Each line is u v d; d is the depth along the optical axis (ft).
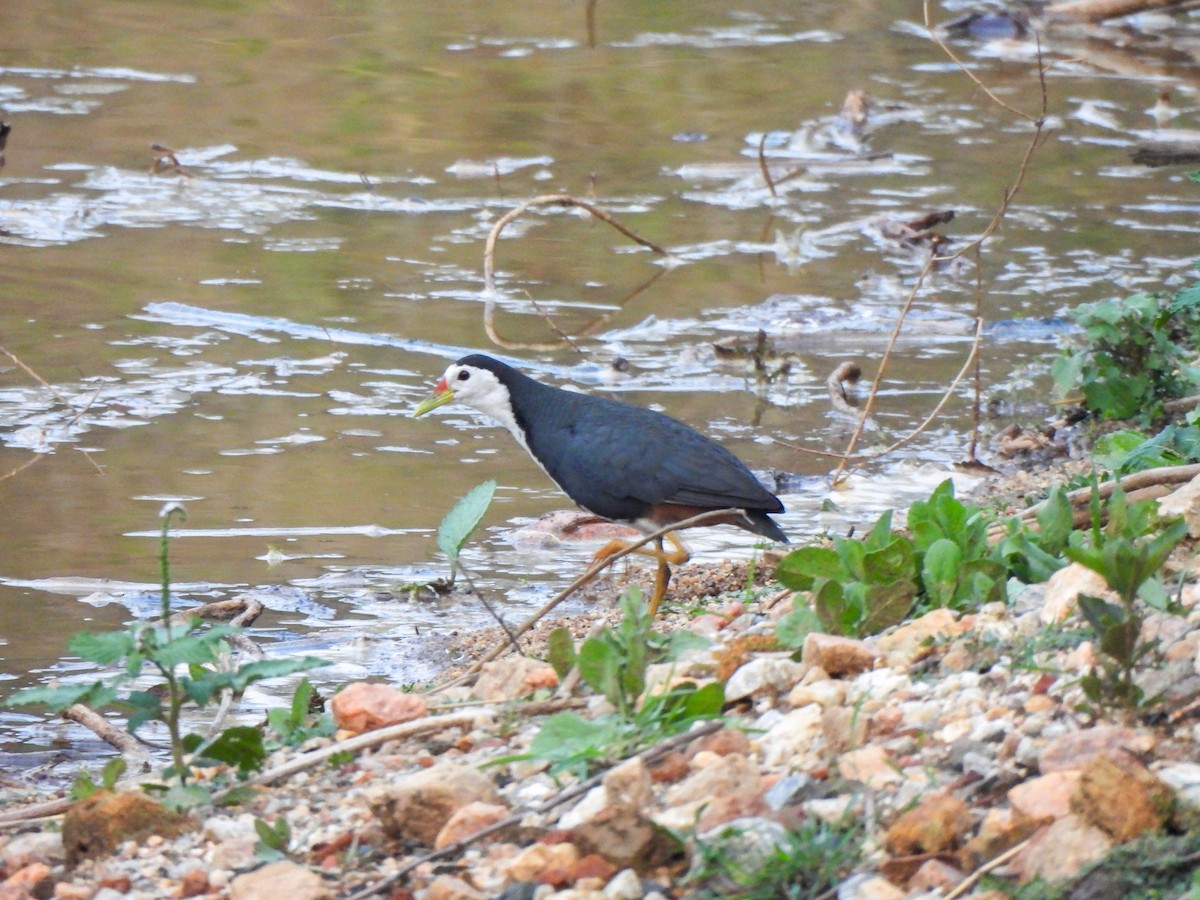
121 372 49.55
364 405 47.98
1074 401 47.70
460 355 51.72
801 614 24.53
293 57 93.50
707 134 79.77
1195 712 18.90
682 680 23.21
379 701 24.22
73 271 58.49
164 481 41.96
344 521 39.93
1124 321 45.52
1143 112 84.23
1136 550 21.62
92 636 21.66
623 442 33.50
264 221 65.51
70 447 44.14
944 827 17.08
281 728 25.12
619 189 70.90
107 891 19.04
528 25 102.99
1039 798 17.17
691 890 17.33
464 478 43.09
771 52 97.04
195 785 21.58
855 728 19.84
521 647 32.45
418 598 36.04
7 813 23.06
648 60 94.79
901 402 48.83
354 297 56.90
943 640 23.00
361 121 81.10
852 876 16.98
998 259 61.67
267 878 18.22
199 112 81.41
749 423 47.16
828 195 70.74
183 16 101.96
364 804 20.90
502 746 22.29
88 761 28.35
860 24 104.53
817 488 42.34
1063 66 93.61
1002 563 25.84
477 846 19.04
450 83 88.94
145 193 68.33
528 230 65.31
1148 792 16.40
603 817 17.78
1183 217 67.41
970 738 19.25
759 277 59.98
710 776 18.95
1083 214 67.72
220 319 54.19
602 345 52.95
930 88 89.25
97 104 81.97
